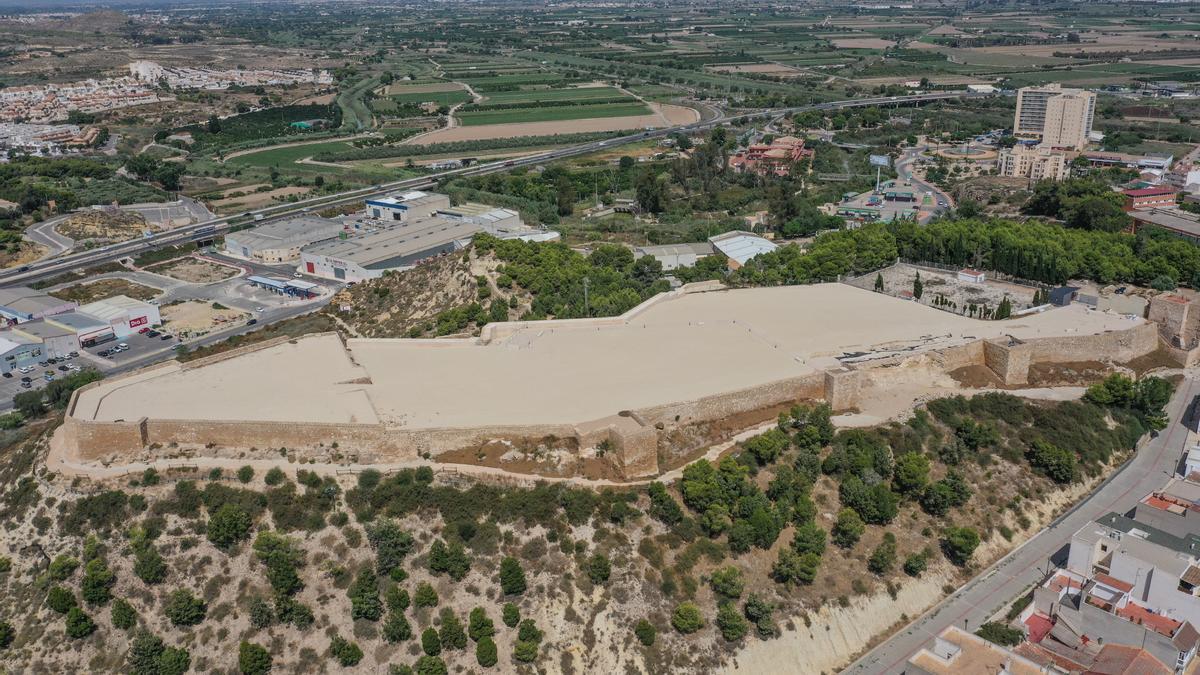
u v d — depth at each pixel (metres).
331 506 175.12
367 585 161.62
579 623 160.12
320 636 158.88
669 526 174.12
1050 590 168.50
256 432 185.88
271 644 158.00
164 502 176.00
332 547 169.50
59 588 164.00
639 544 170.62
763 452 188.12
